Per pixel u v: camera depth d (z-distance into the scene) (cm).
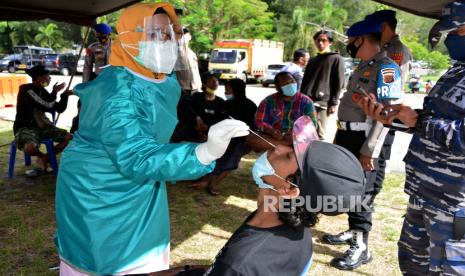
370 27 326
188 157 171
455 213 215
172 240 407
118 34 203
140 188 204
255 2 4641
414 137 233
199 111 552
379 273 353
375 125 314
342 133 349
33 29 4972
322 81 612
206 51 4141
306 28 4653
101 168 196
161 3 206
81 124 204
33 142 552
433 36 215
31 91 561
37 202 489
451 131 201
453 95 205
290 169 149
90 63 671
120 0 629
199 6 4222
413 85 2383
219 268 148
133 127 181
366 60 332
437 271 227
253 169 158
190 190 549
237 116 532
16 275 337
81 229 200
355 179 141
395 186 587
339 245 401
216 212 479
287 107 431
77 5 638
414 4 519
